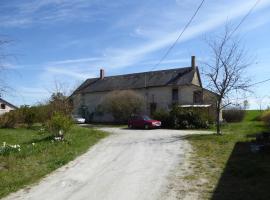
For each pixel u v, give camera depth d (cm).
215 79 2564
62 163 1455
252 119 5394
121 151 1809
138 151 1791
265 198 873
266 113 4012
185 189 1002
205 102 4159
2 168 1317
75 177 1202
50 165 1405
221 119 4347
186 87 4681
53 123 2183
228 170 1238
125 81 5403
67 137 2277
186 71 4897
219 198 898
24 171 1288
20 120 3122
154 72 5250
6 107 5181
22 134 2509
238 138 2231
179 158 1541
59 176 1223
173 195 942
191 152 1711
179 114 3647
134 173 1242
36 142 2045
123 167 1365
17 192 1025
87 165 1425
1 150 1590
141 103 4572
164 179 1137
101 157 1625
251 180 1066
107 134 2828
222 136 2373
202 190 984
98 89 5503
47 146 1870
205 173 1208
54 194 991
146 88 4984
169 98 4794
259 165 1284
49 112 3241
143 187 1039
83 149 1881
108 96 4712
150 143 2125
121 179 1153
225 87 2527
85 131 2844
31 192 1020
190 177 1152
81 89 5772
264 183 1019
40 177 1211
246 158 1466
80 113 5569
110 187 1051
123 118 4581
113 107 4556
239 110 4953
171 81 4831
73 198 944
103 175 1226
